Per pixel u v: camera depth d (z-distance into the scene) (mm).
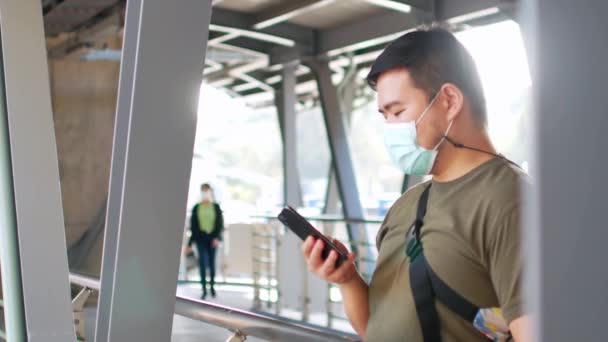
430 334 1375
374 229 9891
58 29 10359
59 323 2613
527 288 589
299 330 1687
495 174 1349
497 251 1266
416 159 1468
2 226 2752
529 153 578
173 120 1456
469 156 1438
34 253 2625
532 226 577
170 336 1521
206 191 11336
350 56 11375
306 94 17141
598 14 548
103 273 1700
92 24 10086
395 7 7766
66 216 11797
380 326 1484
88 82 11953
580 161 551
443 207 1381
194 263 13805
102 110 12039
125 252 1471
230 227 13031
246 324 1748
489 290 1320
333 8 9516
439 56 1458
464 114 1451
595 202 545
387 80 1497
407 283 1438
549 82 560
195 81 1457
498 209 1278
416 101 1459
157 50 1423
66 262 2672
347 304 1654
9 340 2744
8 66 2658
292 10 9078
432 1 7676
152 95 1429
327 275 1624
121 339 1487
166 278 1513
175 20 1432
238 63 13297
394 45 1499
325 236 1643
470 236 1313
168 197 1483
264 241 12789
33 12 2717
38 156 2674
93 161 11961
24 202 2639
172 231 1501
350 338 1627
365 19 9773
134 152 1437
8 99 2658
